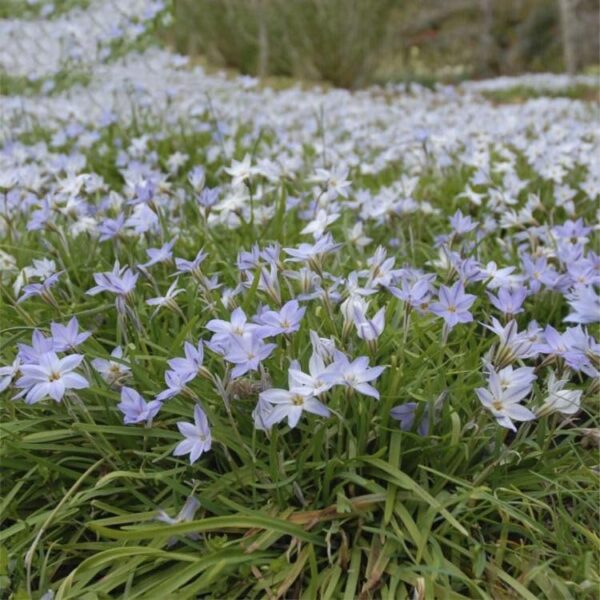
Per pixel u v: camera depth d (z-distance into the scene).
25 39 1.41
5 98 1.28
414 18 3.80
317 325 0.43
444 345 0.40
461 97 2.07
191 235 0.64
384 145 1.07
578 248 0.50
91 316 0.50
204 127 1.02
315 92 2.02
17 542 0.36
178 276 0.51
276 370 0.39
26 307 0.50
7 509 0.37
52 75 1.40
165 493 0.38
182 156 0.86
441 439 0.38
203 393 0.40
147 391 0.40
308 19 2.67
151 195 0.53
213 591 0.34
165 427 0.40
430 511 0.35
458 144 0.93
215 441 0.37
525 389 0.35
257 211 0.64
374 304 0.45
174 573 0.34
